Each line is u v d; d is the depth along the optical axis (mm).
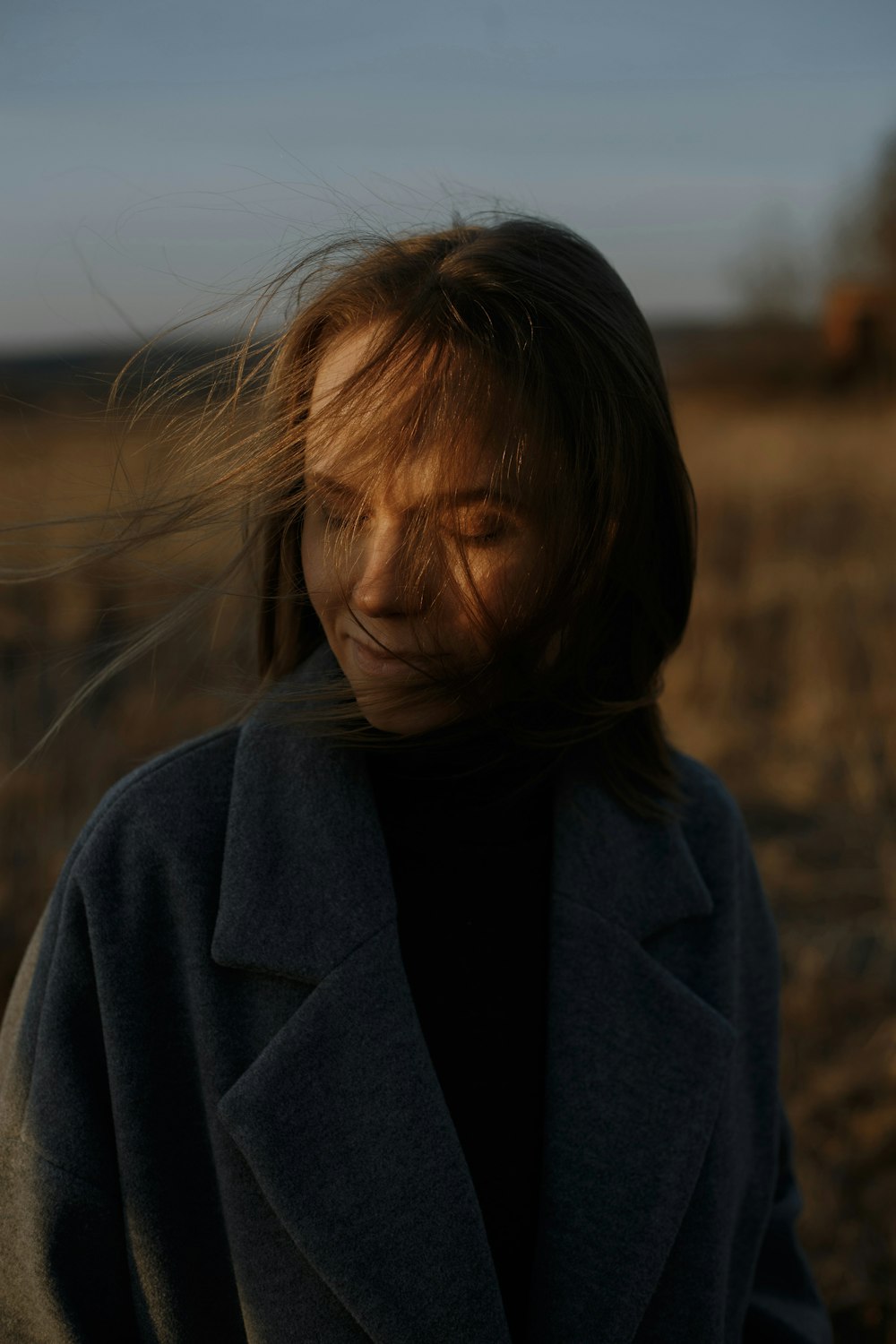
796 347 20016
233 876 808
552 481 757
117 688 3338
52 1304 768
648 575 896
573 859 928
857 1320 1686
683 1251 891
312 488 759
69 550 850
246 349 834
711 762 3822
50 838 2613
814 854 3213
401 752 875
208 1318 818
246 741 872
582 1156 851
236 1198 786
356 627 762
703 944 1001
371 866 837
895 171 19547
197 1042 805
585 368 780
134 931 802
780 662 4516
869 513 6367
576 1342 813
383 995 808
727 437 10484
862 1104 2100
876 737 3820
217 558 946
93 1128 792
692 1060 908
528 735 864
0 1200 793
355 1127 778
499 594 758
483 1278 772
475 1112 856
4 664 3020
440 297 736
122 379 863
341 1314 776
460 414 717
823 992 2420
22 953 2355
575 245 834
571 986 894
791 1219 1119
